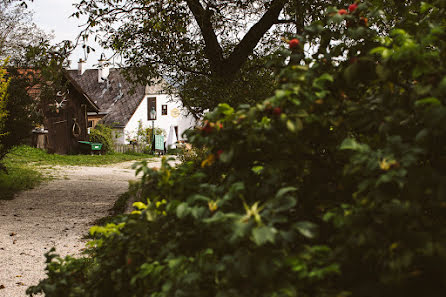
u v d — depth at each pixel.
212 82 8.44
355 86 1.93
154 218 1.80
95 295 1.94
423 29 2.10
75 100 27.25
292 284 1.41
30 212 9.54
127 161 27.06
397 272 1.27
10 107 11.58
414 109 1.65
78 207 10.30
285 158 1.76
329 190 1.77
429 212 1.58
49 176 15.77
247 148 1.74
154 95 42.16
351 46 2.24
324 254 1.47
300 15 7.36
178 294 1.55
